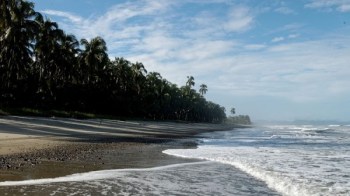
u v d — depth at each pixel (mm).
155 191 12828
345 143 44156
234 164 20375
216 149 31188
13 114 55469
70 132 41375
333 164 22094
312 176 17188
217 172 17547
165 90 137000
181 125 108000
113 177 15242
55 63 73750
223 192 13055
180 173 17062
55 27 72562
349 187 14422
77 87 82188
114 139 38656
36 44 70375
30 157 19703
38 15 67562
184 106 160500
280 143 43250
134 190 12828
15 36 58844
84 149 26031
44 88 72312
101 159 20953
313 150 32406
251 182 15023
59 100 76750
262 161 22734
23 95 66688
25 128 39531
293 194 13031
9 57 59875
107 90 95125
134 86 109562
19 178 13938
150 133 55469
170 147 32281
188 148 31797
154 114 128000
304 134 79500
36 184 13023
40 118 54938
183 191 13016
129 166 18875
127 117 100562
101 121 66750
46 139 31484
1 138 29297
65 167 17125
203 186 14023
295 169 19516
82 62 86688
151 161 21328
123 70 105688
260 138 55750
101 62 89812
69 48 81875
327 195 12969
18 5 60219
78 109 82125
